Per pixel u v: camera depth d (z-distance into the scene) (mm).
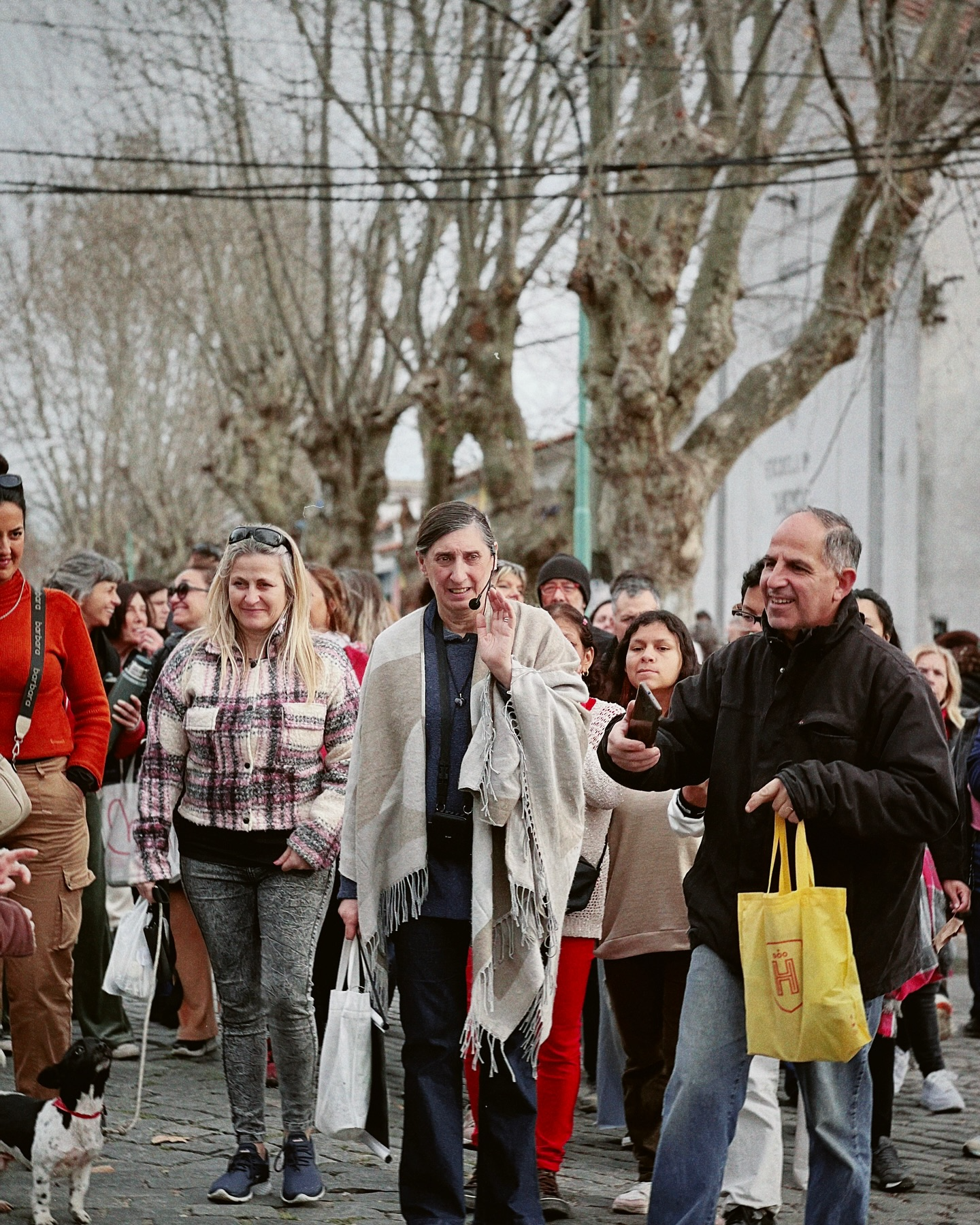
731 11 17859
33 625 7152
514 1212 5723
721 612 38656
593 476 19562
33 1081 7055
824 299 19594
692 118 19203
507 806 5660
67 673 7324
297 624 6820
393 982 6109
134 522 54500
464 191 22031
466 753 5785
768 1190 6457
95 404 48562
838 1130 5367
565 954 6801
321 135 23547
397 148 22969
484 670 5887
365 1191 6840
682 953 6887
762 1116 6531
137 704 9578
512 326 22453
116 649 10422
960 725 10195
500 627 5785
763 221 35125
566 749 5809
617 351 18938
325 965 8578
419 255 24953
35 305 44219
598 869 6828
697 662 7559
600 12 18312
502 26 19766
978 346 31328
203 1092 8633
